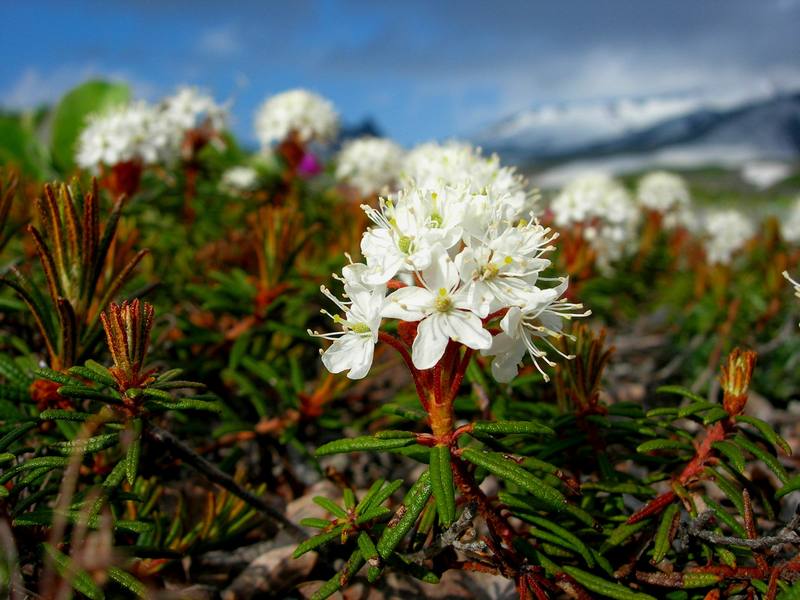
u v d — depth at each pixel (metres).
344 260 0.17
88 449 0.08
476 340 0.07
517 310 0.07
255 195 0.23
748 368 0.09
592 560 0.08
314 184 0.29
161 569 0.10
